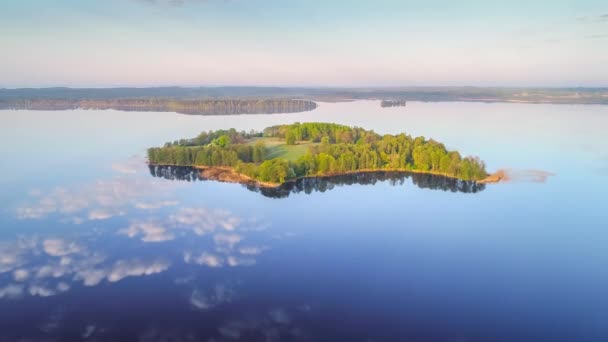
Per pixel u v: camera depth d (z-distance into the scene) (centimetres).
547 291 8581
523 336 7238
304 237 11131
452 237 11162
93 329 7162
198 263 9531
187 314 7662
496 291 8588
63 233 10906
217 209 13125
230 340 7006
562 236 11125
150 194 14362
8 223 11481
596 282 8906
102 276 8850
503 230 11644
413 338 7138
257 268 9388
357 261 9794
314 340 7050
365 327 7406
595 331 7356
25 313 7538
